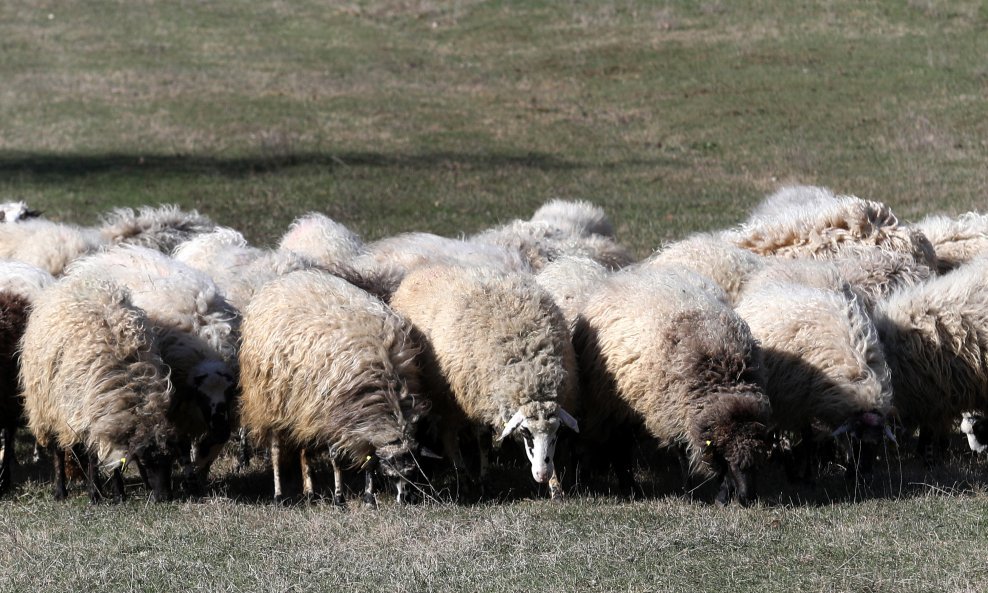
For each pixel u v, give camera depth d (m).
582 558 15.29
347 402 18.11
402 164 53.47
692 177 49.41
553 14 85.75
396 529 16.59
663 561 15.12
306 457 19.36
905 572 14.50
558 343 19.14
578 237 28.67
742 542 15.80
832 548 15.50
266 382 18.86
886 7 75.81
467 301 19.38
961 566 14.55
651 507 17.95
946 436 21.81
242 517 17.62
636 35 77.75
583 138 57.97
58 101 68.12
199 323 20.28
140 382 18.31
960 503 17.53
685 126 58.69
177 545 16.12
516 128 60.59
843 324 19.27
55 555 15.68
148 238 28.55
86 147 57.28
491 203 45.88
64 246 25.55
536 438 18.30
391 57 78.81
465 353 18.95
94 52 81.62
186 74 75.19
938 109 56.62
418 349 19.31
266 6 96.31
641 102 64.06
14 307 20.23
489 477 20.20
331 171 52.09
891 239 24.55
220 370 19.36
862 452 18.64
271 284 19.72
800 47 70.31
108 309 18.67
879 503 17.72
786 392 19.52
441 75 73.62
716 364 18.23
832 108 58.81
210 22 91.12
